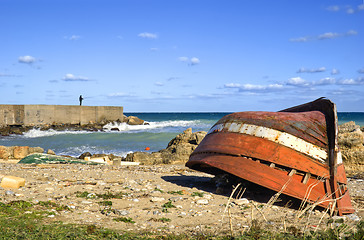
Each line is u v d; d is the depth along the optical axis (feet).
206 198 33.83
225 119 38.50
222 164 33.53
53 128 173.78
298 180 31.24
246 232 20.53
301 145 32.24
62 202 29.30
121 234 20.31
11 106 168.86
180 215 26.96
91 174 48.39
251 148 33.32
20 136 151.94
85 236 18.85
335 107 33.17
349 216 28.68
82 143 131.03
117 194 33.63
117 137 149.18
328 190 30.68
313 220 26.13
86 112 197.36
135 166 65.51
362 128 85.15
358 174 56.44
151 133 164.55
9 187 33.88
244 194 35.96
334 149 31.68
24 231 19.17
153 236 20.34
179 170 58.49
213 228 23.15
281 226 23.35
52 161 68.64
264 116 35.29
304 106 40.11
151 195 34.09
